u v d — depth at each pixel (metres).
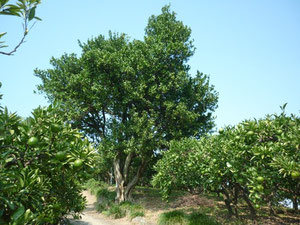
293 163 5.85
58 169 4.29
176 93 20.19
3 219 3.39
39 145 4.02
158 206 17.58
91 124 22.55
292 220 11.48
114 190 27.59
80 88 19.62
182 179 12.56
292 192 7.57
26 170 3.86
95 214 18.98
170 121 19.31
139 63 18.86
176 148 12.73
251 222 11.25
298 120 7.33
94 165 4.62
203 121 21.19
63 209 7.17
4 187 3.26
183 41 21.33
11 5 2.54
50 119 4.43
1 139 3.76
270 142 7.00
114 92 18.81
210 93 20.80
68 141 4.67
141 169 21.44
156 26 22.36
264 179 6.90
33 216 3.40
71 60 21.66
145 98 20.02
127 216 16.39
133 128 17.86
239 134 7.83
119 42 23.98
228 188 11.23
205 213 13.30
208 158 9.16
